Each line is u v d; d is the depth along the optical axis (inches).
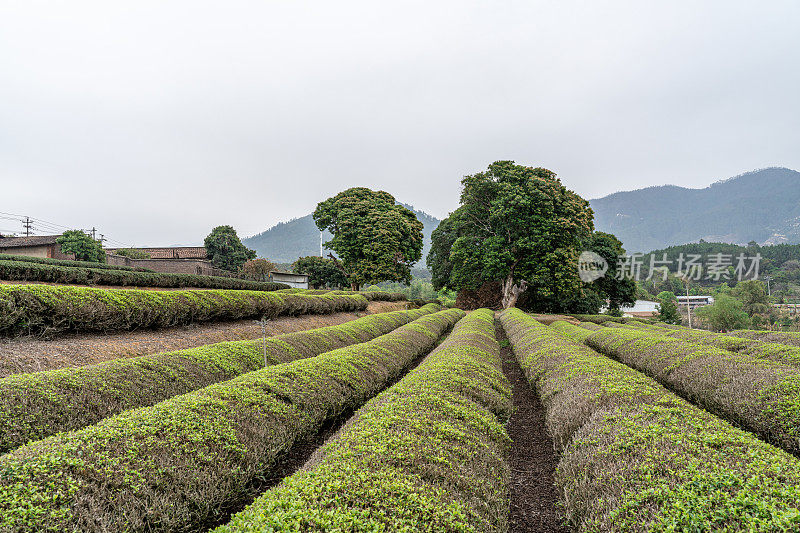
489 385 264.4
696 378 284.0
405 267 1654.8
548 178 1231.5
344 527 98.6
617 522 112.3
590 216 1375.5
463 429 177.6
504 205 1181.1
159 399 241.0
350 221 1528.1
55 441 146.5
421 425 170.7
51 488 119.3
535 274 1207.6
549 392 269.6
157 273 804.6
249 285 1112.2
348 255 1558.8
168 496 135.7
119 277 692.1
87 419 200.8
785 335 500.7
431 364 301.0
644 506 114.5
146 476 137.6
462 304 1632.6
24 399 189.3
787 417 196.4
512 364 517.0
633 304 1588.3
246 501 170.7
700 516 102.0
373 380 319.0
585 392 231.3
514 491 187.8
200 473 150.0
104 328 381.1
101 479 129.2
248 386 225.9
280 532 94.7
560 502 158.4
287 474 199.0
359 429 168.1
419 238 1752.0
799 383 217.6
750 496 105.6
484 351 396.8
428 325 714.8
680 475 123.0
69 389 209.2
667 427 164.1
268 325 600.4
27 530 105.5
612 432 166.9
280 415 208.7
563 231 1170.6
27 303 314.5
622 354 443.2
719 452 138.2
